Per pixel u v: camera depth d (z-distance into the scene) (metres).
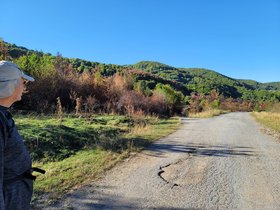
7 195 2.15
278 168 8.33
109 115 19.34
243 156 9.86
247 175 7.56
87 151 9.30
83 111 19.39
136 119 18.83
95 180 6.62
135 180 6.82
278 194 6.23
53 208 5.01
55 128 10.65
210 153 10.20
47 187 5.88
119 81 27.14
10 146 2.14
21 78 2.34
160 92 33.91
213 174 7.57
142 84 31.75
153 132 14.78
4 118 2.09
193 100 56.44
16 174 2.20
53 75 18.89
